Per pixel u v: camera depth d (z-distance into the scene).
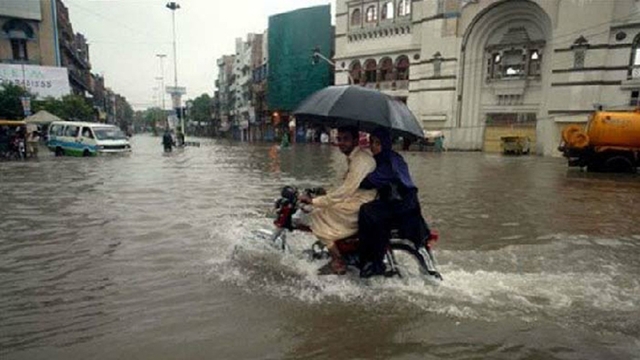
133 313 3.61
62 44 51.44
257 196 9.88
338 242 4.43
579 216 8.23
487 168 19.67
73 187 11.09
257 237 5.24
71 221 7.05
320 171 16.14
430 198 10.30
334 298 3.95
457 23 37.22
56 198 9.32
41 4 42.34
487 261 5.18
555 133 32.16
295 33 51.56
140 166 17.77
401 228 4.31
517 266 4.99
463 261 5.16
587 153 18.28
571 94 31.25
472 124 37.78
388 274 4.38
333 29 51.12
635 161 17.78
